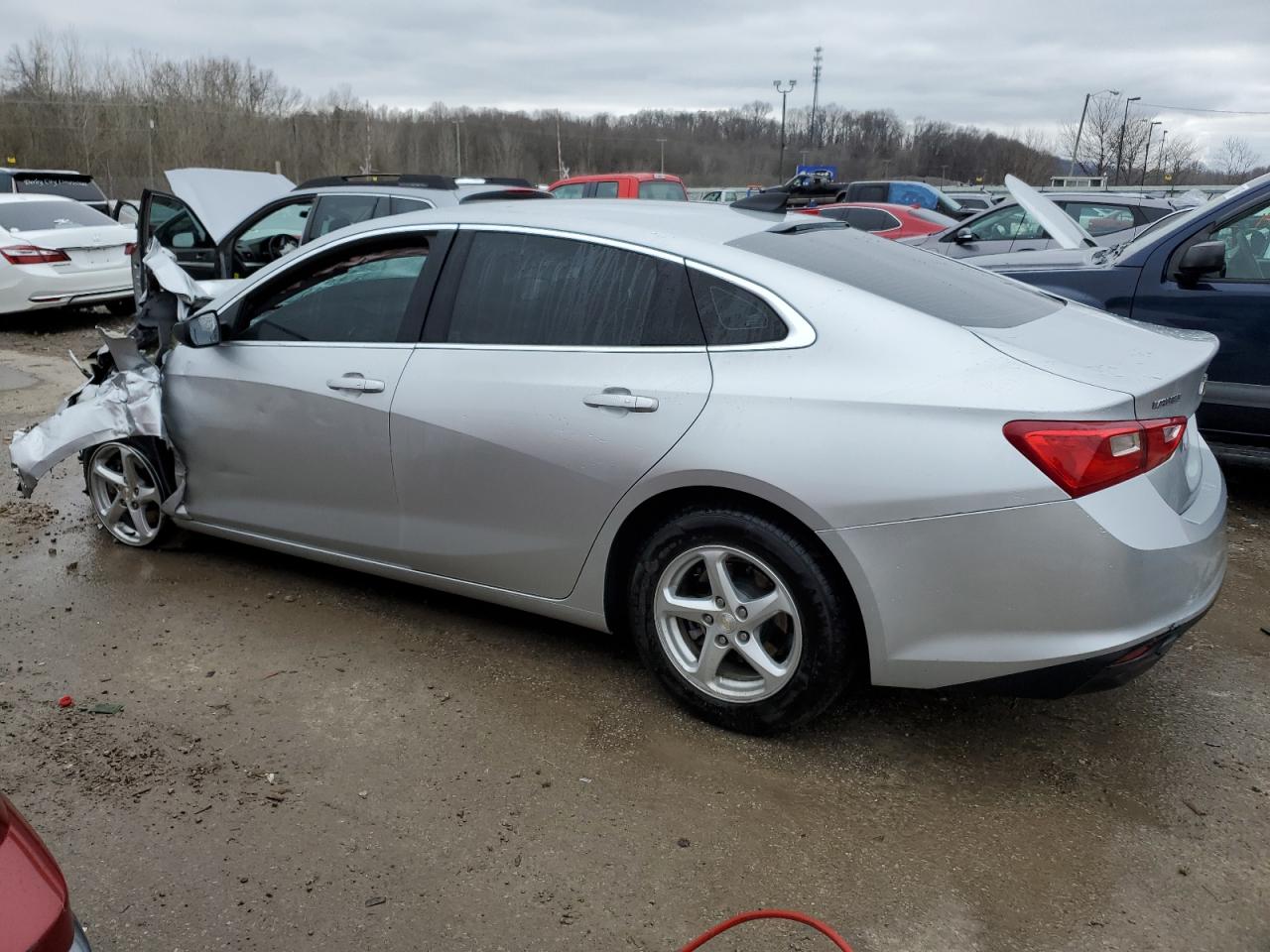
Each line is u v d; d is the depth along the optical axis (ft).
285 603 13.34
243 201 27.53
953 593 8.69
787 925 7.72
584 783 9.43
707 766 9.71
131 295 37.83
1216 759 9.93
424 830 8.75
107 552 15.12
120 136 165.17
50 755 9.81
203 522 14.08
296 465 12.60
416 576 12.15
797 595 9.30
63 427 14.30
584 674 11.47
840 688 9.51
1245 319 16.43
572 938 7.55
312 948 7.42
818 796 9.27
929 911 7.85
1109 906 7.91
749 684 10.03
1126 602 8.38
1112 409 8.34
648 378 9.87
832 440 8.89
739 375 9.46
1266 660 11.96
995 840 8.70
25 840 5.08
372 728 10.35
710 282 9.90
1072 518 8.27
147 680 11.31
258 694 11.02
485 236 11.34
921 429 8.65
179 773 9.55
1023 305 10.62
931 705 10.88
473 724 10.44
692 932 7.63
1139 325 10.96
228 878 8.14
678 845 8.59
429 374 11.26
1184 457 9.60
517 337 10.84
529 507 10.74
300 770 9.62
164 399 13.82
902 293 9.91
